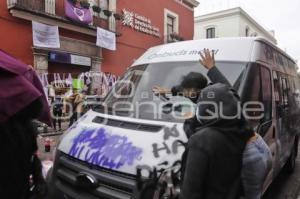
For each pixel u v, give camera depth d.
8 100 2.00
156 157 2.81
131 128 3.30
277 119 4.73
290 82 6.39
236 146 2.11
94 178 2.92
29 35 13.99
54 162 3.46
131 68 4.78
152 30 21.00
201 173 2.03
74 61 15.80
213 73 2.94
